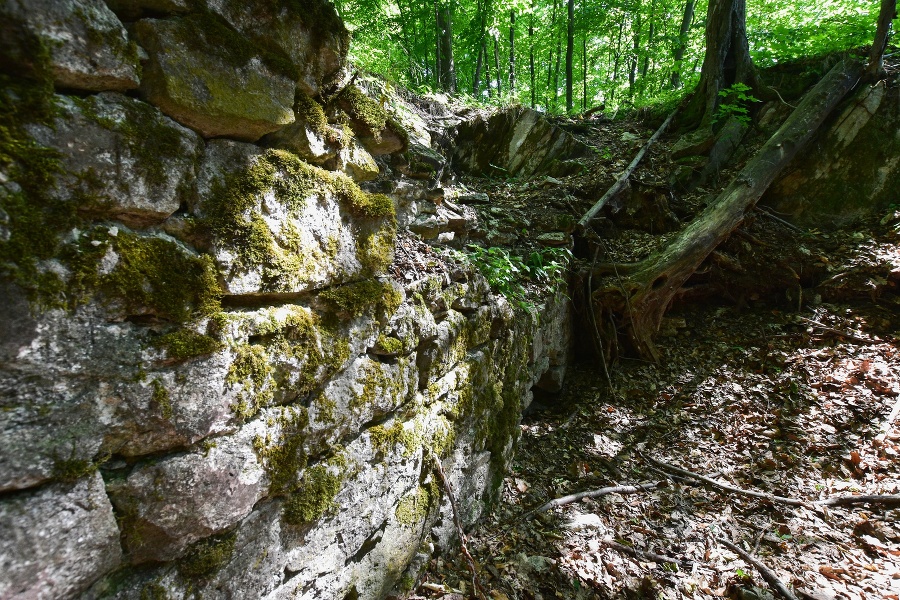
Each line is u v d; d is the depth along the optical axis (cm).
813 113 548
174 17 119
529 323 383
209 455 127
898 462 348
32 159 92
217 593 133
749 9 876
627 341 512
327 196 171
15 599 89
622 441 413
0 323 86
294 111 161
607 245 543
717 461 383
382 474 205
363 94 205
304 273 159
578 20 1015
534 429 424
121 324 108
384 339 204
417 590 239
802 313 512
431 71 898
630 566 276
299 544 163
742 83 632
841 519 315
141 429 111
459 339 274
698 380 476
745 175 514
